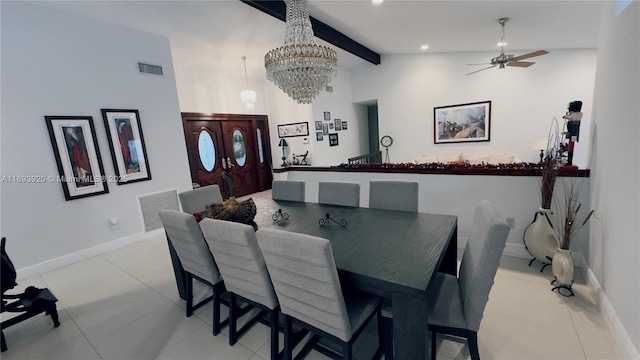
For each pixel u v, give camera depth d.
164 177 4.14
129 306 2.42
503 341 1.76
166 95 4.09
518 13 3.29
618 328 1.65
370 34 4.43
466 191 2.96
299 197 2.93
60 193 3.22
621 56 1.69
